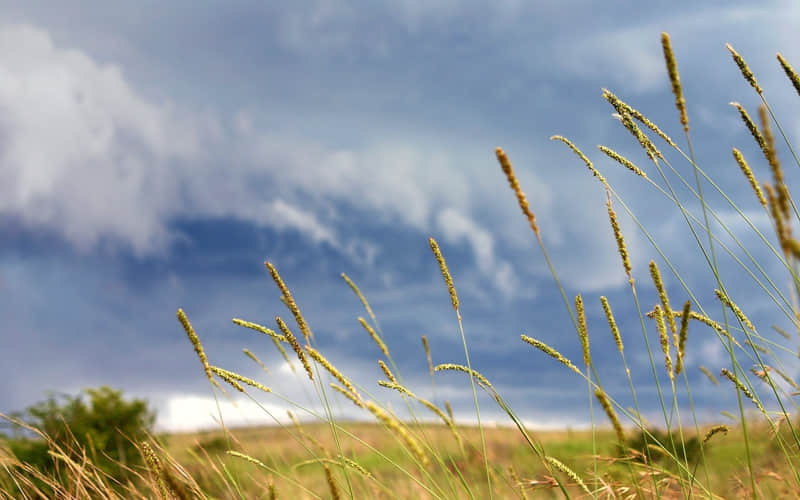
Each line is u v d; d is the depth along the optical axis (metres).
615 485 2.63
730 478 3.13
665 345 2.46
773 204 1.42
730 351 2.12
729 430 2.70
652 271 2.33
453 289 2.75
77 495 3.16
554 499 2.60
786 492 2.99
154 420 6.39
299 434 2.83
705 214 2.47
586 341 2.23
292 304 2.53
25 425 3.62
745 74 2.92
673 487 2.74
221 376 2.64
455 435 2.46
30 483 3.46
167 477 1.70
